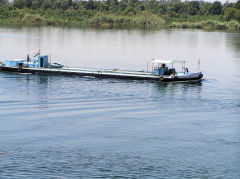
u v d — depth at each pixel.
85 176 35.88
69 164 37.97
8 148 40.91
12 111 53.09
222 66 98.44
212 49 137.12
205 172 37.06
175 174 36.62
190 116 53.00
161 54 119.38
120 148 41.75
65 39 154.25
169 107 57.16
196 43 156.25
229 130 47.66
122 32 199.50
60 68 82.69
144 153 40.72
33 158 38.88
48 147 41.47
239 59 112.19
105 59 105.25
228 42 164.12
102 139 44.06
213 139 44.72
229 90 69.31
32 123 48.53
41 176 35.62
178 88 69.88
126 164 38.31
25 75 78.69
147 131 46.84
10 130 45.97
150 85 71.81
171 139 44.53
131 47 134.62
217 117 52.81
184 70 84.12
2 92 63.44
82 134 45.38
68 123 48.91
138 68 92.56
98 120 50.34
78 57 107.62
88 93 64.19
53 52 116.44
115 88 68.44
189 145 42.91
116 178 35.69
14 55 108.31
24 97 60.53
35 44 134.25
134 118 51.53
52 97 61.03
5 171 36.22
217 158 39.91
